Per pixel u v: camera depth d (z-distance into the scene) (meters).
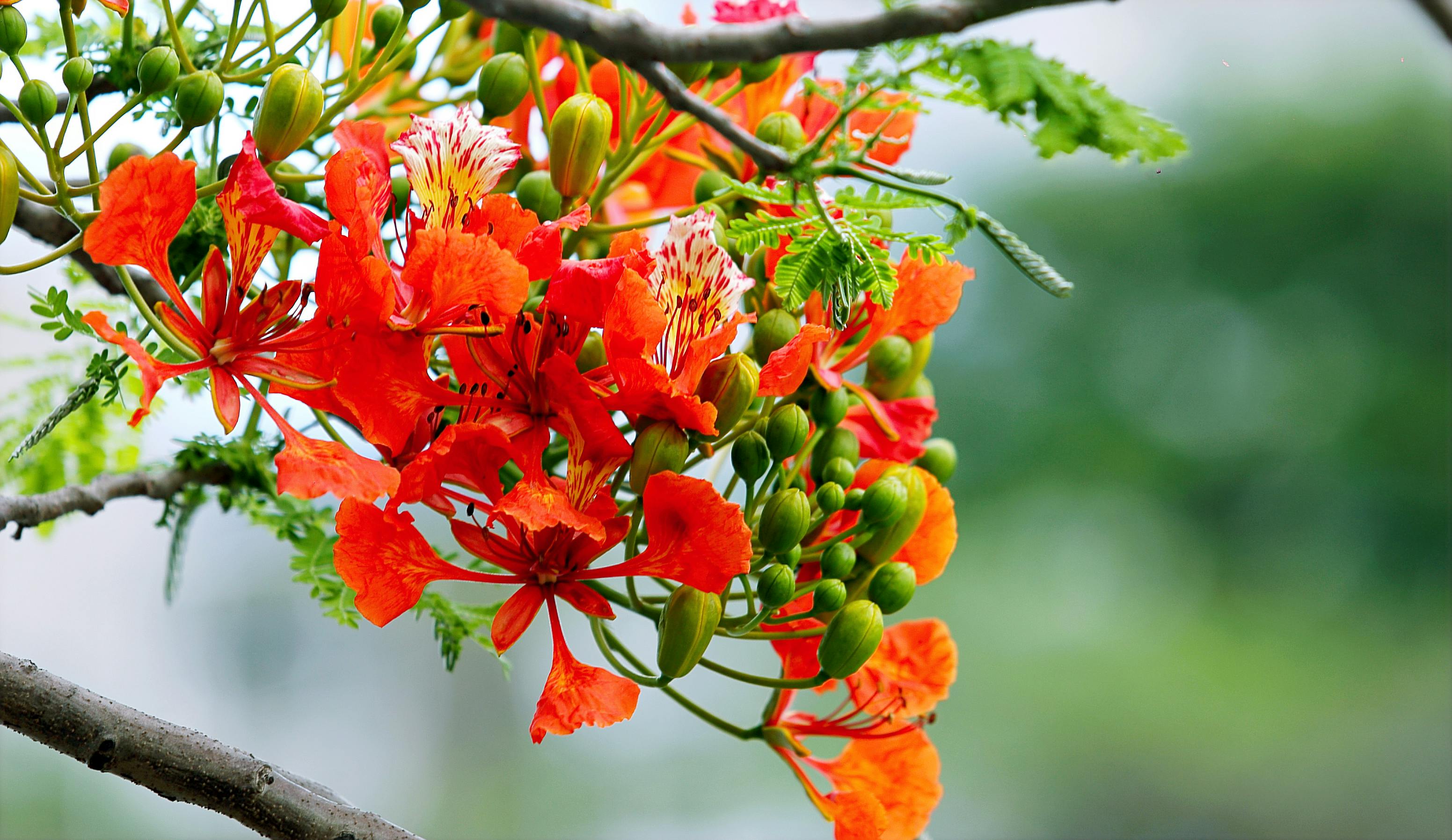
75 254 1.33
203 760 1.21
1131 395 4.70
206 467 1.36
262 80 1.28
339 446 1.20
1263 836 4.11
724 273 1.24
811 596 1.30
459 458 1.23
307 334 1.22
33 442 1.24
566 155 1.28
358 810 1.22
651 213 1.38
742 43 1.18
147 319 1.21
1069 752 4.21
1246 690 4.31
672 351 1.24
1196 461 4.67
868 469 1.31
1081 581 4.51
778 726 1.32
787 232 1.25
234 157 1.30
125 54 1.28
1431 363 4.62
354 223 1.20
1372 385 4.65
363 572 1.22
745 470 1.27
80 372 1.41
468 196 1.24
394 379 1.22
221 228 1.30
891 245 1.37
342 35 1.35
